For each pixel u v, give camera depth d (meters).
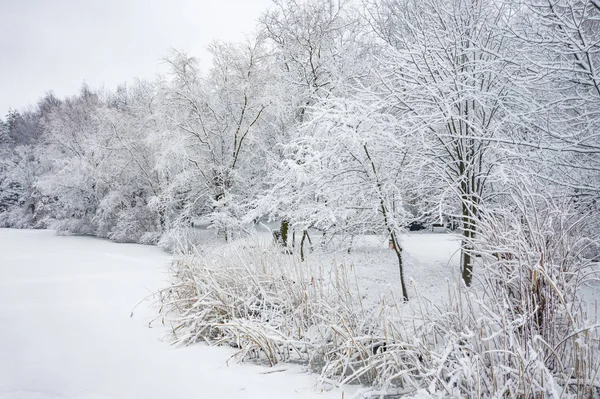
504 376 3.18
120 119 21.95
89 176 23.09
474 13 7.43
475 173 7.87
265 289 6.50
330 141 7.02
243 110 16.25
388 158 7.77
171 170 17.25
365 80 11.31
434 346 4.16
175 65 16.39
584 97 5.74
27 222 35.91
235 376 4.09
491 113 7.57
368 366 3.76
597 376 3.27
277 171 10.73
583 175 6.34
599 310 4.69
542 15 5.50
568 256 3.77
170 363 4.38
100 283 8.59
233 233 15.45
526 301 3.59
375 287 8.18
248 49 16.09
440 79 7.56
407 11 9.29
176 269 8.68
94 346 4.79
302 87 14.82
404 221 8.38
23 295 7.26
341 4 14.90
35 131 46.34
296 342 4.89
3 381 3.63
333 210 7.83
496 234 4.06
